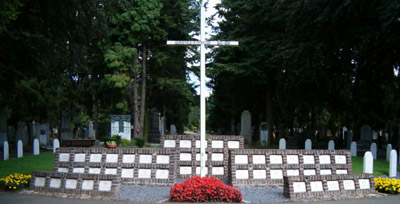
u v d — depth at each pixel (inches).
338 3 778.8
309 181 353.7
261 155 419.2
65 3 639.8
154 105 1560.0
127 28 1085.8
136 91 1185.4
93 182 352.8
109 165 417.7
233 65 1160.8
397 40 749.3
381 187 384.5
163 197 341.4
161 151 414.6
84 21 700.7
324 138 1314.0
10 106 1174.3
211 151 453.7
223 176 445.1
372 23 778.2
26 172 493.7
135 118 1182.9
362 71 992.9
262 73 1176.8
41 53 674.8
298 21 912.9
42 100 1237.1
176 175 442.0
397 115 1261.1
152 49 1226.6
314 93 1071.6
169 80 1224.8
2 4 410.6
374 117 1149.7
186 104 1610.5
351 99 1147.3
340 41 850.1
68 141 880.9
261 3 1123.9
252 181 407.5
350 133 1074.7
